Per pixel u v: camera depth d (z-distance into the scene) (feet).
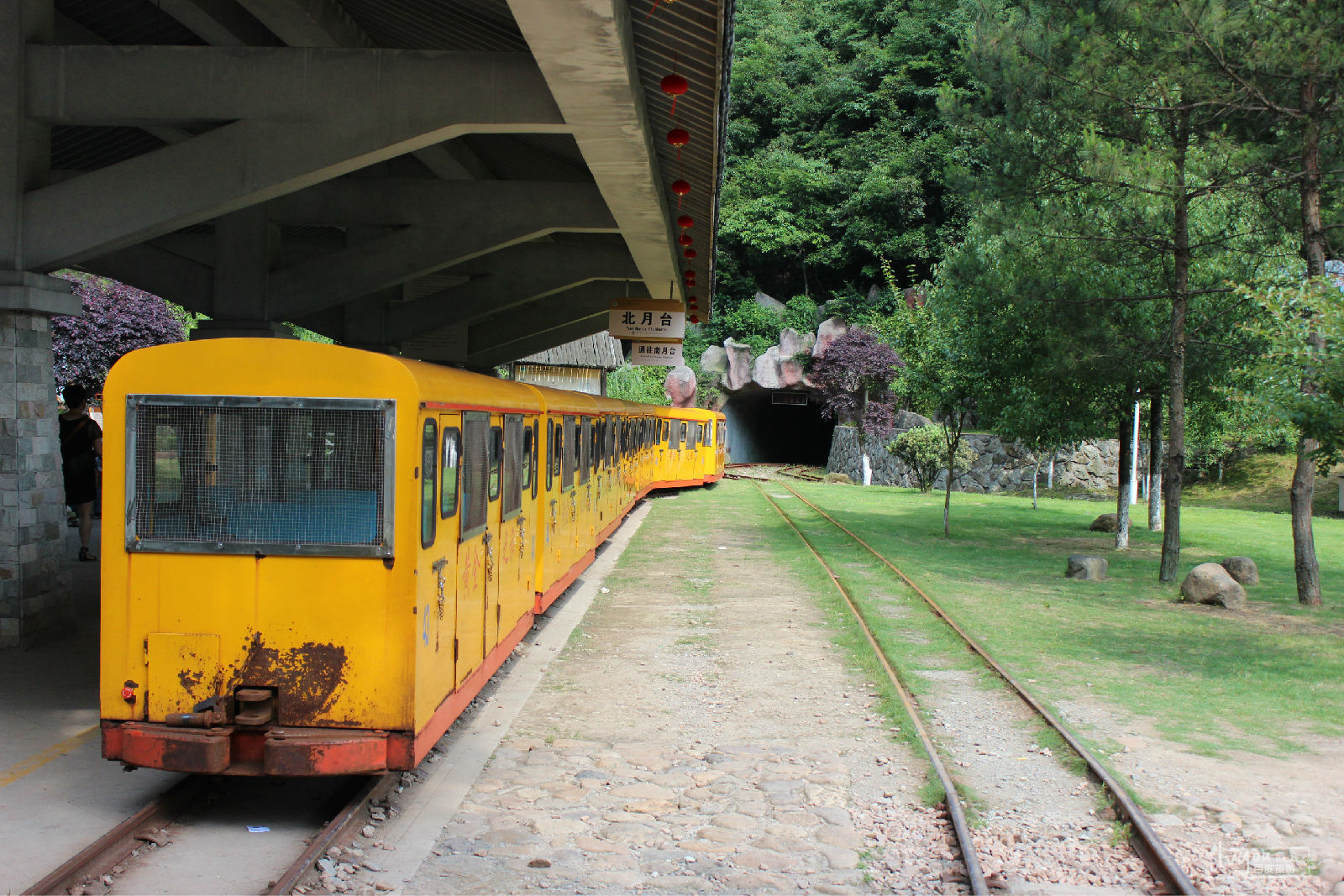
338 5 41.60
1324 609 45.60
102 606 19.81
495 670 28.35
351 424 19.69
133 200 31.22
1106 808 21.27
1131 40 48.21
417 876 17.93
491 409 26.50
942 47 181.57
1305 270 53.47
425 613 20.43
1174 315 51.60
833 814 21.11
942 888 17.74
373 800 21.04
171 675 19.67
